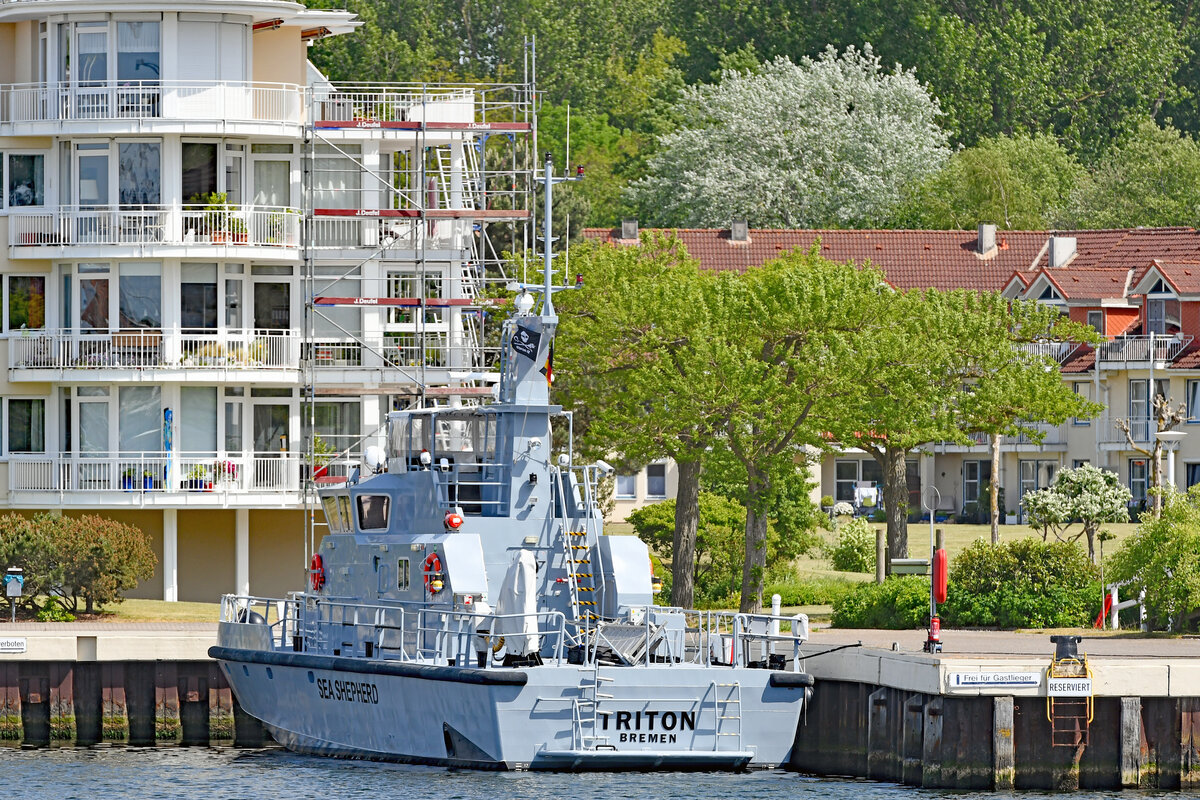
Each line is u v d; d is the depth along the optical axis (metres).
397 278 158.75
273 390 153.88
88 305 150.88
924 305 159.62
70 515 151.25
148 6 149.25
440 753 97.19
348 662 101.81
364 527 106.44
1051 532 194.00
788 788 93.31
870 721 97.25
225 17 152.12
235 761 106.06
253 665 111.19
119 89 149.50
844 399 143.62
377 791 93.12
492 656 95.25
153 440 150.88
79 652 114.25
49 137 151.38
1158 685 93.56
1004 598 124.38
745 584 143.00
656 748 93.50
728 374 139.75
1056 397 160.12
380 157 160.25
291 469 151.25
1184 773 94.25
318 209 151.12
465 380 153.62
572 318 147.62
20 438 152.38
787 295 145.38
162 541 151.88
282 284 154.00
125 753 110.25
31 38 155.50
